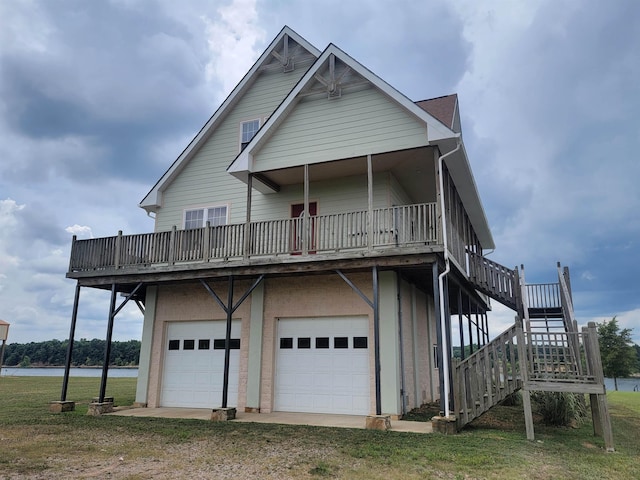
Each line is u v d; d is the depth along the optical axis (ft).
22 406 37.17
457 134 29.40
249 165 35.01
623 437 25.21
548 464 18.12
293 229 33.19
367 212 30.83
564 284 40.22
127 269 36.47
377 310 28.43
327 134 33.65
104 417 31.45
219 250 34.81
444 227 28.71
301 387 34.47
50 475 16.40
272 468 17.37
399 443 21.72
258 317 36.14
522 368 23.88
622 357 86.84
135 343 161.89
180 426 27.43
